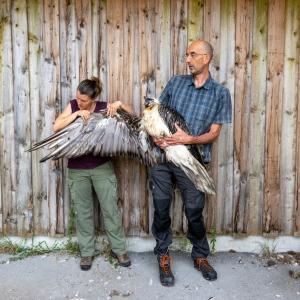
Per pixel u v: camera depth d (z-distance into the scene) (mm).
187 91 3717
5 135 4195
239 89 4113
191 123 3688
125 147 3793
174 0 4008
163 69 4090
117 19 4027
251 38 4055
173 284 3799
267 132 4176
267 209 4285
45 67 4094
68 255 4262
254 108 4145
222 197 4273
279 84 4113
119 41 4059
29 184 4270
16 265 4090
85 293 3705
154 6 4012
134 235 4336
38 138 4195
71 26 4035
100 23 4035
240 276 3955
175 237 4332
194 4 4012
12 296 3646
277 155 4207
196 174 3646
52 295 3672
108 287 3787
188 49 3617
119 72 4094
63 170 4258
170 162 3723
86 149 3771
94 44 4059
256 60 4082
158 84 4105
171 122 3596
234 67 4086
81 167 3922
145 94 4121
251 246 4336
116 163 4250
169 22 4031
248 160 4219
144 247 4344
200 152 3771
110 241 4098
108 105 3859
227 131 4180
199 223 3826
